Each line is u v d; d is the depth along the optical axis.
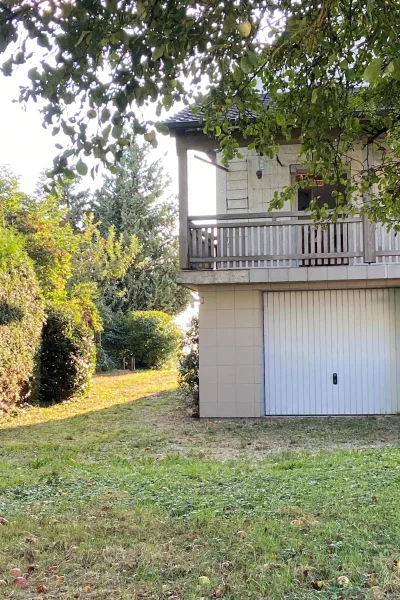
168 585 3.96
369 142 5.95
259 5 4.16
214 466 7.68
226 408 12.16
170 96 3.48
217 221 12.84
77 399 15.99
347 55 4.96
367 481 6.42
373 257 10.95
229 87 4.99
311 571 4.08
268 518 5.25
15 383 13.21
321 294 12.25
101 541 4.81
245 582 3.95
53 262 19.42
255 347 12.11
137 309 34.19
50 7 3.17
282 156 12.77
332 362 12.18
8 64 3.30
